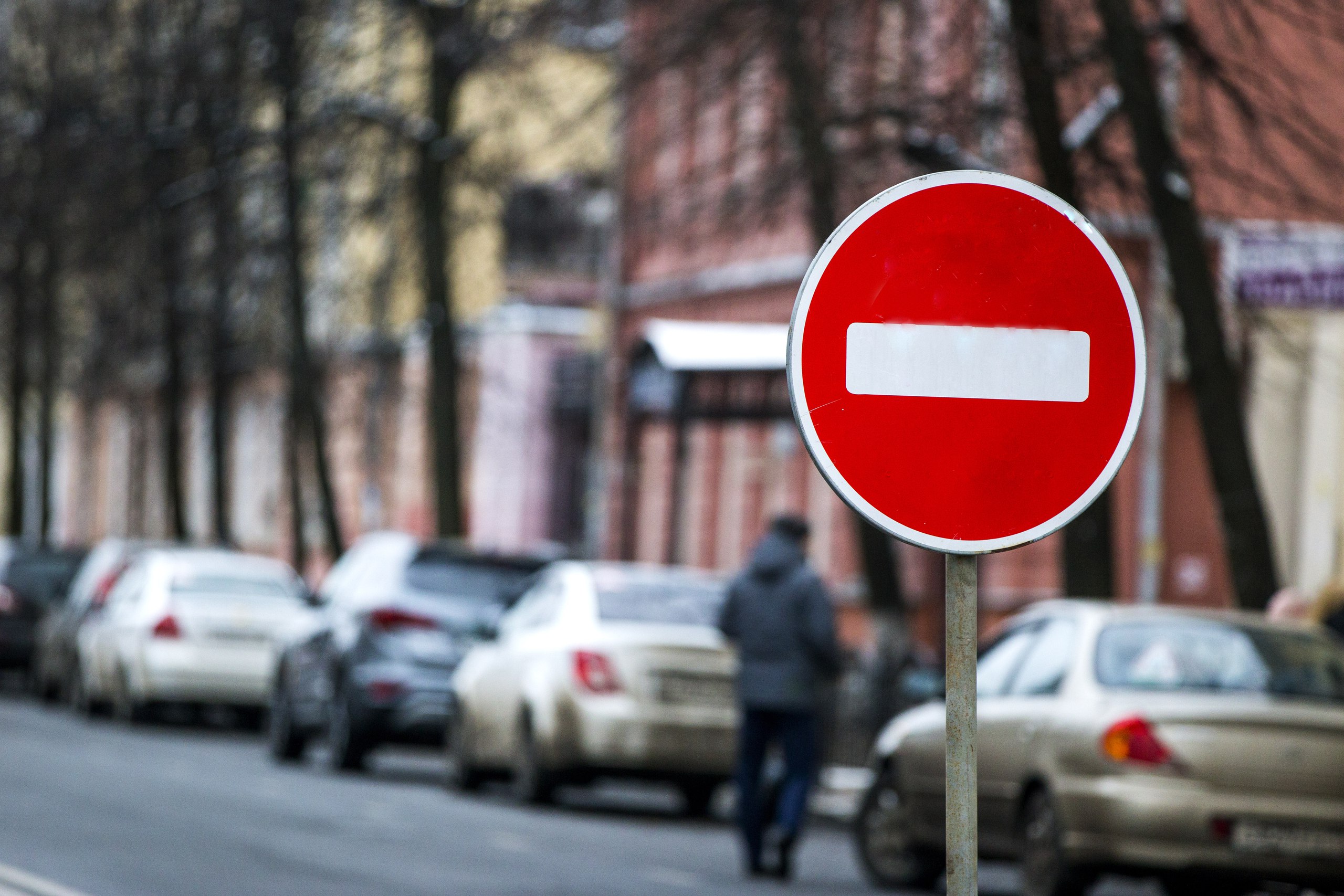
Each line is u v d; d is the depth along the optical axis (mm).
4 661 82500
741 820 34812
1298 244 36406
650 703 42750
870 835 34375
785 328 60844
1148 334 52094
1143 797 28156
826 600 35219
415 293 75000
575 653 43062
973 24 44938
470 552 52062
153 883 28203
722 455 91875
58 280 100812
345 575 54719
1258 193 42312
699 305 92688
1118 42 38750
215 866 30516
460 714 47688
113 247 79062
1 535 175375
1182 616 30234
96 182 73812
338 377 90062
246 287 80188
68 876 28531
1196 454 68438
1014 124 45188
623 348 99750
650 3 53000
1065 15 41938
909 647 53844
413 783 50562
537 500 108812
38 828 34438
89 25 82062
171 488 97000
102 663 67500
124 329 97062
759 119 55812
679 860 35750
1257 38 41375
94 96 75812
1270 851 28109
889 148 47062
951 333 11086
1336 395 63562
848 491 10992
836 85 48500
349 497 126125
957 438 11055
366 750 51250
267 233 75062
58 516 182375
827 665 35188
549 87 69125
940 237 11109
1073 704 29391
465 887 29578
